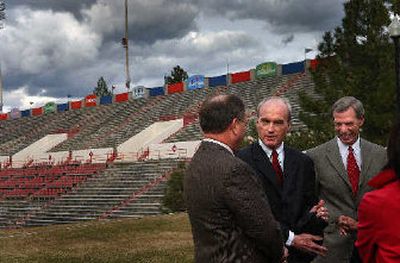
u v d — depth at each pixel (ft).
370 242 9.21
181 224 58.70
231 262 11.46
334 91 65.51
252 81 183.21
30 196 149.18
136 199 121.08
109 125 202.80
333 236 17.25
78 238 50.90
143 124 188.03
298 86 160.04
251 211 11.39
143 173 137.08
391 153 9.17
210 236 11.66
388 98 60.39
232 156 12.03
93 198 132.36
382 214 8.86
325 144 18.20
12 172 177.27
